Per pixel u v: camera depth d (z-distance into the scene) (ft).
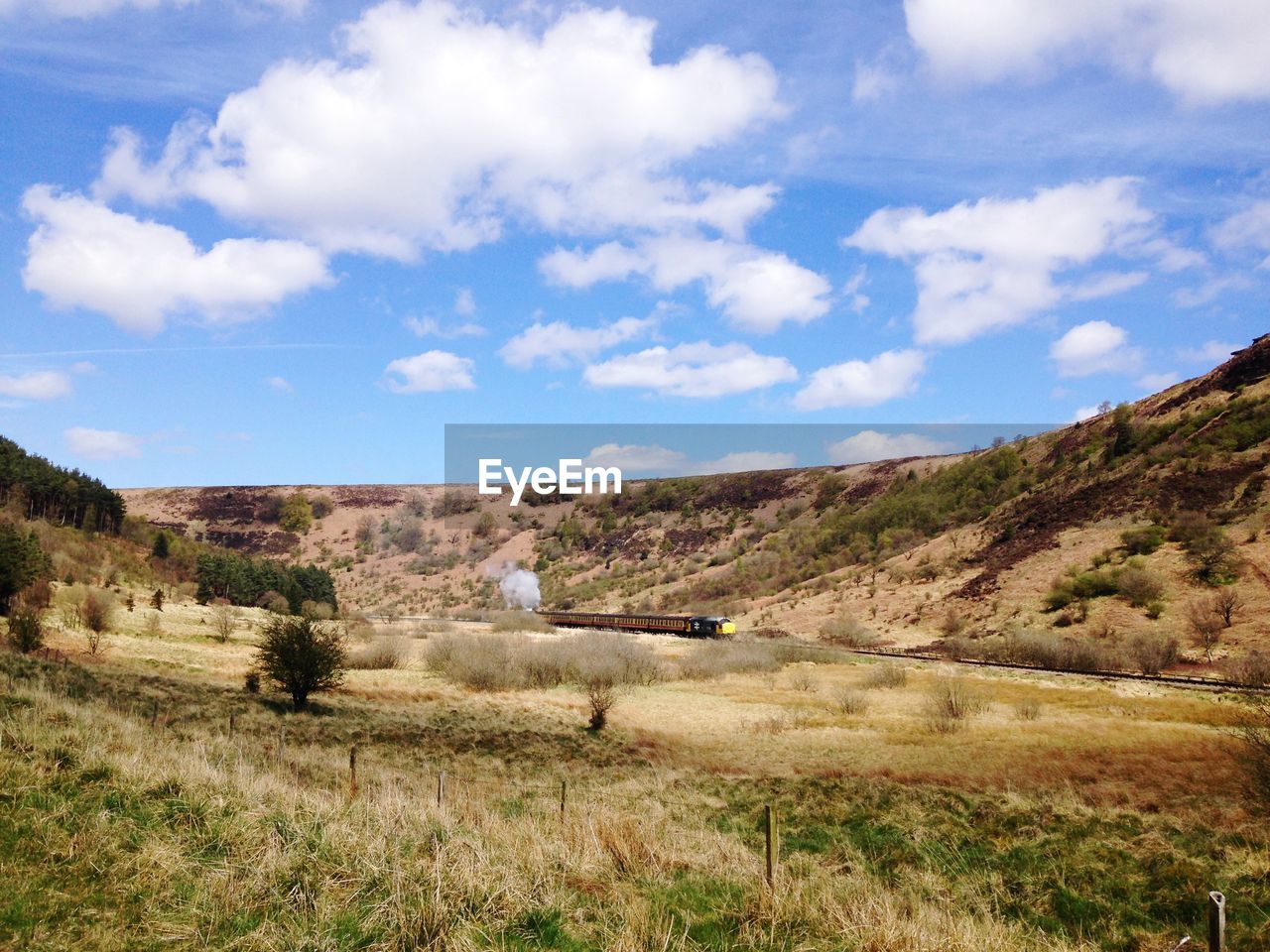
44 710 47.26
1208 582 200.23
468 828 35.22
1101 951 33.01
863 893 29.91
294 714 106.11
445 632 257.34
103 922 24.20
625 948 24.52
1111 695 138.21
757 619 295.07
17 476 362.12
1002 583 250.78
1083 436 370.53
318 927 24.68
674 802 62.49
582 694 156.25
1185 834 51.90
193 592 356.18
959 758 91.66
